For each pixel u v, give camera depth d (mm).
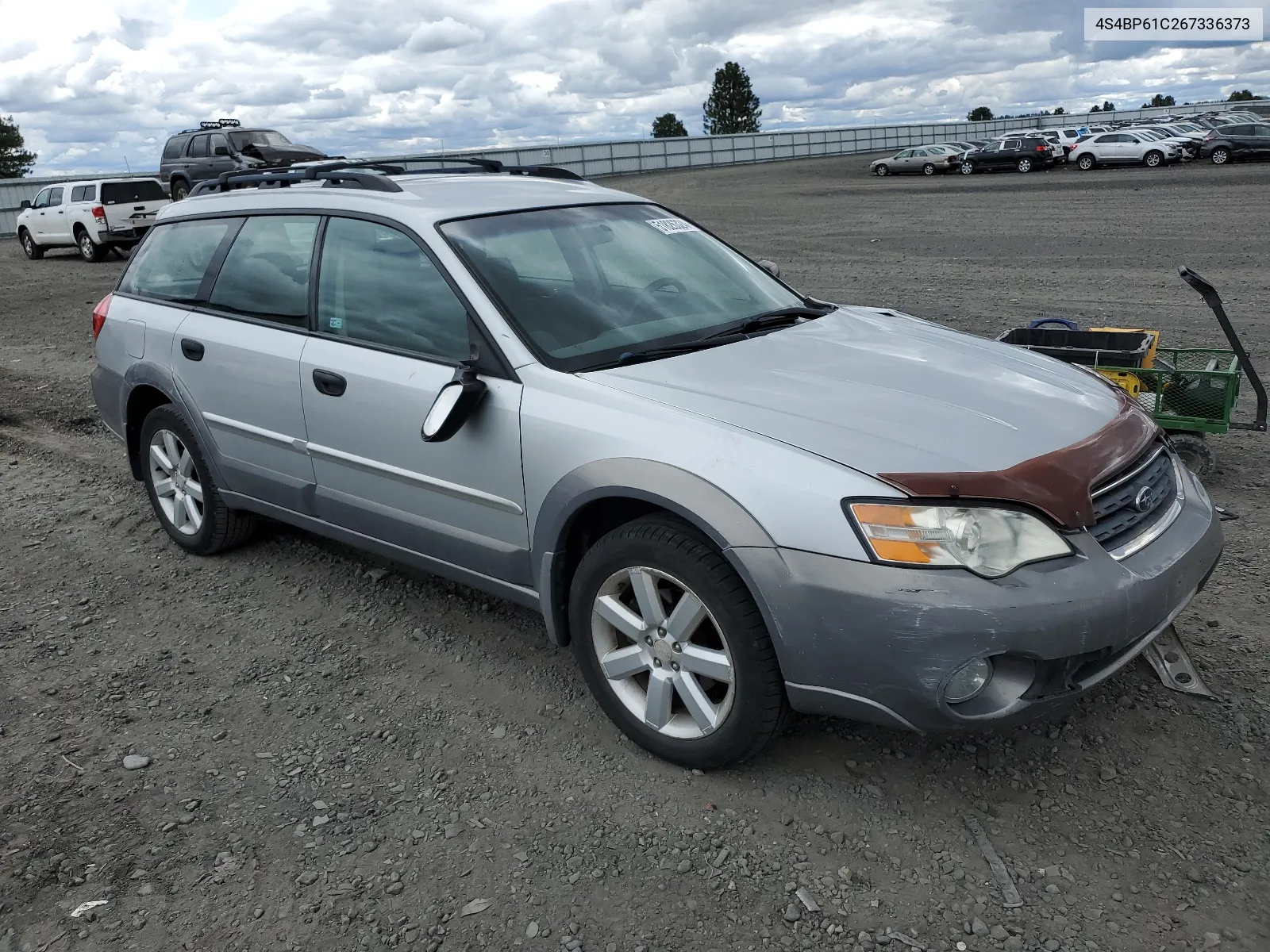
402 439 3477
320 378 3719
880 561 2447
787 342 3385
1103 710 3164
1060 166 38281
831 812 2775
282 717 3391
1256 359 7875
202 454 4453
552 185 4203
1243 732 3021
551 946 2352
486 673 3619
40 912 2525
